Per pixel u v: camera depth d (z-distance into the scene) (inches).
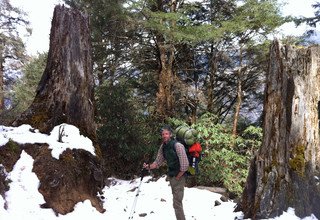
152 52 642.8
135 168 475.2
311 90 243.4
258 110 734.5
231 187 397.4
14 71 1045.2
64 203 239.5
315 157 239.8
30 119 284.0
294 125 239.6
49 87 295.9
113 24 555.2
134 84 671.1
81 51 303.6
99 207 264.7
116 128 466.9
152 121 529.3
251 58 680.4
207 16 710.5
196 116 626.2
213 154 412.2
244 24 553.3
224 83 745.0
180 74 729.6
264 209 230.1
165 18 497.4
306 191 232.2
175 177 215.3
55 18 300.4
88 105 303.9
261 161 243.3
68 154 259.6
